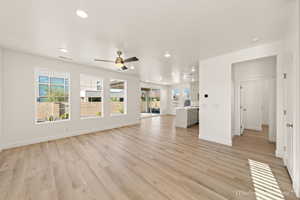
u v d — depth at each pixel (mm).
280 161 2633
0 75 3166
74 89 4570
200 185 1897
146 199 1625
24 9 1808
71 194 1717
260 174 2174
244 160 2686
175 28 2303
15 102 3434
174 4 1706
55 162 2602
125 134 4789
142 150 3240
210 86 3943
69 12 1883
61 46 3113
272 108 3881
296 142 1711
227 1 1649
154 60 4160
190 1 1650
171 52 3449
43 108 4070
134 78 6766
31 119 3689
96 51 3408
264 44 2936
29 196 1682
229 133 3564
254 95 5441
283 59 2645
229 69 3518
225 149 3291
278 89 2795
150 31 2404
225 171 2273
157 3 1686
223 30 2365
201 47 3127
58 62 4188
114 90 7477
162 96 10625
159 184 1922
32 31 2426
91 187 1856
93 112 5430
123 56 3787
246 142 3838
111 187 1856
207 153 3049
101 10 1834
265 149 3287
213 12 1871
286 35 2361
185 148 3369
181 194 1714
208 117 4020
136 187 1854
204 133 4137
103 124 5434
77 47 3160
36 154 2982
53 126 4102
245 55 3217
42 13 1905
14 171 2271
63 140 4055
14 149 3283
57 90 4336
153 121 7695
